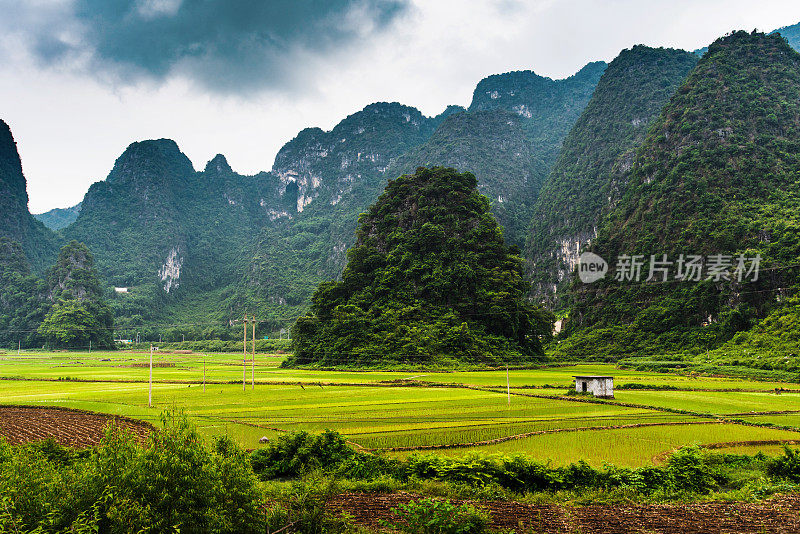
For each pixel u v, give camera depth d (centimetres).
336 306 11400
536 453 2606
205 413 3897
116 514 1071
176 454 1166
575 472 2028
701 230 11550
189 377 7512
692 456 2088
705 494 1936
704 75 15088
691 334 10338
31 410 4238
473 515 1518
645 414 3812
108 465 1157
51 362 11475
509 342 10725
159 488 1122
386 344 9694
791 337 7994
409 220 12850
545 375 7612
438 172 13150
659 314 11212
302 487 1728
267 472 2162
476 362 9488
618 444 2803
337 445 2306
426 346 9519
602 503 1780
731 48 15525
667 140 14575
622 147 19538
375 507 1733
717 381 6531
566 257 18538
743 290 9819
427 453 2588
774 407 4184
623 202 15212
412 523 1498
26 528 1063
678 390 5566
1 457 1202
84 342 17575
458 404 4425
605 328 12244
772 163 12144
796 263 9250
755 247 10244
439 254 11844
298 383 6500
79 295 19812
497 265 11938
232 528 1172
